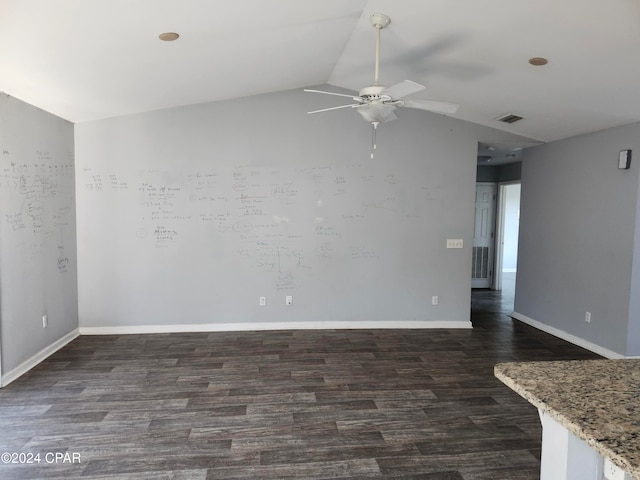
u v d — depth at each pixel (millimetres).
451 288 5527
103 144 4902
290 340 4891
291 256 5285
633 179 4125
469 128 5395
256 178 5168
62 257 4594
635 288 4137
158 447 2688
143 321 5117
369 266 5402
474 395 3484
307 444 2738
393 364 4180
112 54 3229
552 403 1328
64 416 3072
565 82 3689
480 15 2990
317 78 4910
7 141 3605
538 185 5641
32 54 2977
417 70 4234
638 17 2582
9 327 3652
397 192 5379
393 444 2746
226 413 3139
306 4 3008
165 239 5082
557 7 2688
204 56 3631
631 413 1263
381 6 3100
